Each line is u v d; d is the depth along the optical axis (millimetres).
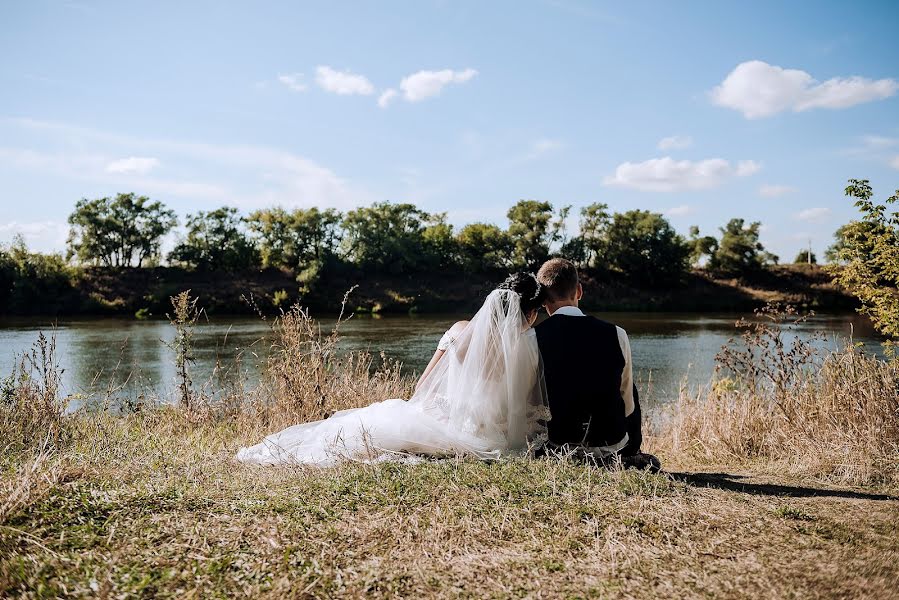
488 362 3682
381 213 77625
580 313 3736
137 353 21266
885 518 2844
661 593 2027
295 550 2238
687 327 37188
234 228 73688
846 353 5996
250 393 7520
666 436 7062
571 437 3619
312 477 3158
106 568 2035
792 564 2260
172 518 2484
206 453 4215
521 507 2740
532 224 80938
